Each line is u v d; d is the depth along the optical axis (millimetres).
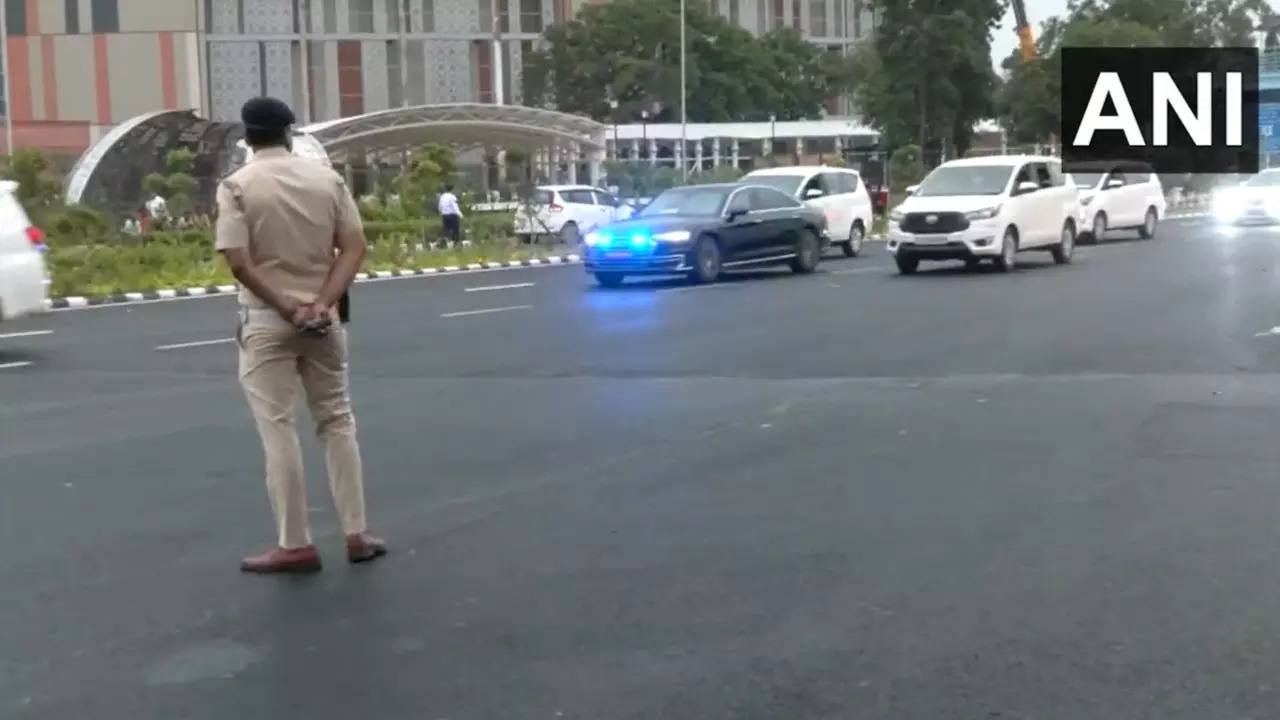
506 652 5625
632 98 76688
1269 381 12266
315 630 5953
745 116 80312
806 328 17141
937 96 57281
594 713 4965
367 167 54031
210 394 13156
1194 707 4945
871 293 22047
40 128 61531
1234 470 8695
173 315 22812
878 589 6375
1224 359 13672
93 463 9727
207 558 7137
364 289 27156
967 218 25562
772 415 11039
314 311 6629
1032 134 67000
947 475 8711
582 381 13195
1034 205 26766
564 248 40562
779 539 7270
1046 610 6035
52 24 72250
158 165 45062
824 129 73812
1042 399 11539
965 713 4922
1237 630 5746
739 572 6688
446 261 34156
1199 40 78500
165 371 15039
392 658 5582
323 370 6910
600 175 51781
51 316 22734
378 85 75375
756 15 92938
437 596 6402
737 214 25578
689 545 7191
